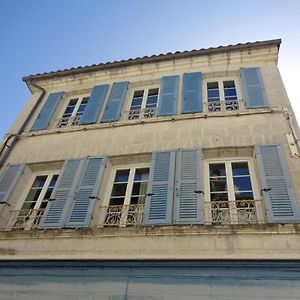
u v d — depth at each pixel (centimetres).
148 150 749
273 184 617
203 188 646
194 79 916
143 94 955
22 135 898
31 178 799
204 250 542
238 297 479
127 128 827
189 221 586
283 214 564
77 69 1051
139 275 531
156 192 653
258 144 696
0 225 682
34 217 697
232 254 527
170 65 988
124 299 507
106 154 768
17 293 551
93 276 546
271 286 482
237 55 949
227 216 610
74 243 603
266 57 934
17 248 620
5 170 794
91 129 854
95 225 646
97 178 715
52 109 959
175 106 846
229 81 923
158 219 602
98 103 925
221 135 739
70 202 682
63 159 788
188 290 499
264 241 536
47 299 532
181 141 749
